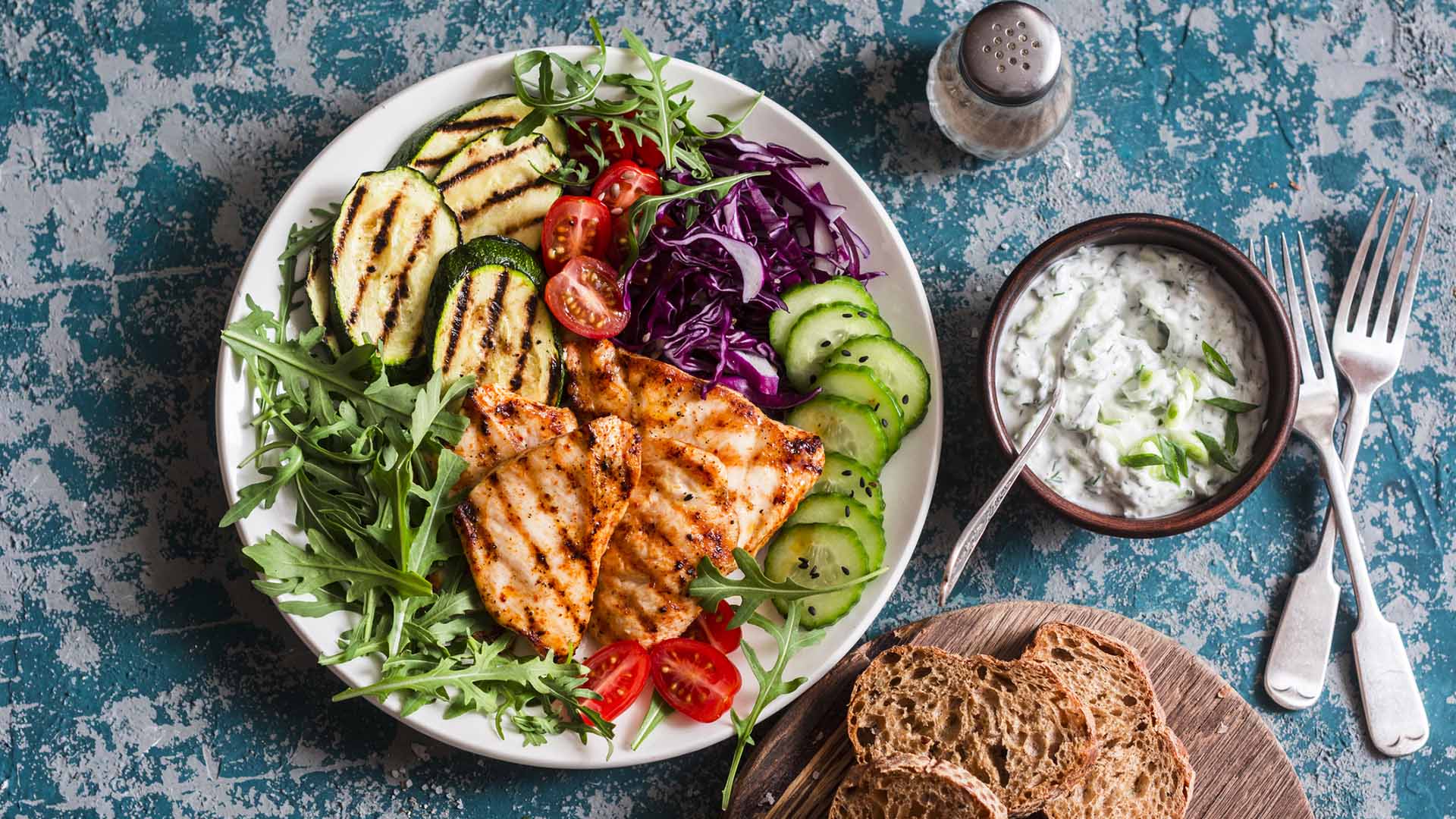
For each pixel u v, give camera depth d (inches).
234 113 30.7
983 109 30.2
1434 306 32.1
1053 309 29.6
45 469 30.1
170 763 30.0
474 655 28.2
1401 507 31.8
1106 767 29.6
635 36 31.2
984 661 29.5
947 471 31.1
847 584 28.3
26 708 29.9
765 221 29.8
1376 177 32.2
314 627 28.1
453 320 28.5
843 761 29.6
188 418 30.3
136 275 30.4
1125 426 29.5
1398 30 32.2
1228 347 29.7
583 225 29.1
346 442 28.4
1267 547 31.4
